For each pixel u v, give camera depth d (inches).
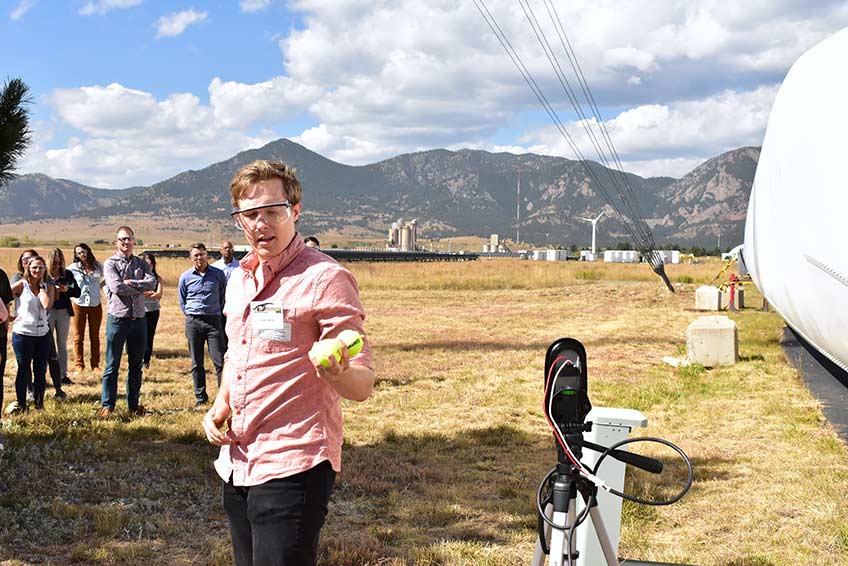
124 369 502.0
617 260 4916.3
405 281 1644.9
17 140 256.4
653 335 762.8
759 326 804.6
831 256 294.4
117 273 348.8
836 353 347.3
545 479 110.7
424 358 591.5
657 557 198.4
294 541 105.0
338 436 111.5
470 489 259.4
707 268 2468.0
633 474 275.4
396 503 243.0
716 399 424.8
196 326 383.6
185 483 258.2
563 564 103.4
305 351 107.7
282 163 111.6
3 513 219.9
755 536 214.7
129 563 190.4
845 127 287.9
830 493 251.8
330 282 107.1
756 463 292.5
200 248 382.6
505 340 720.3
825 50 334.0
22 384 352.8
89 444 295.9
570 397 106.0
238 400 109.3
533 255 6397.6
